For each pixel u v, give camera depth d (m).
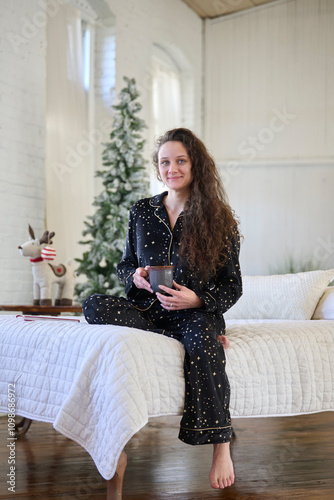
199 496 2.03
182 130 2.23
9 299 4.45
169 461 2.49
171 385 1.84
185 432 1.85
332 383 2.31
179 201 2.22
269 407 2.12
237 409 2.04
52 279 3.50
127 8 6.16
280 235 7.74
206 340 1.92
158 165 2.33
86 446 1.74
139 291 2.16
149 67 6.67
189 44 7.51
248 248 7.82
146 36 6.58
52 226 5.20
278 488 2.12
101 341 1.81
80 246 5.53
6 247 4.45
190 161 2.19
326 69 7.62
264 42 7.77
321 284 3.46
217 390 1.89
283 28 7.71
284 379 2.18
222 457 1.88
